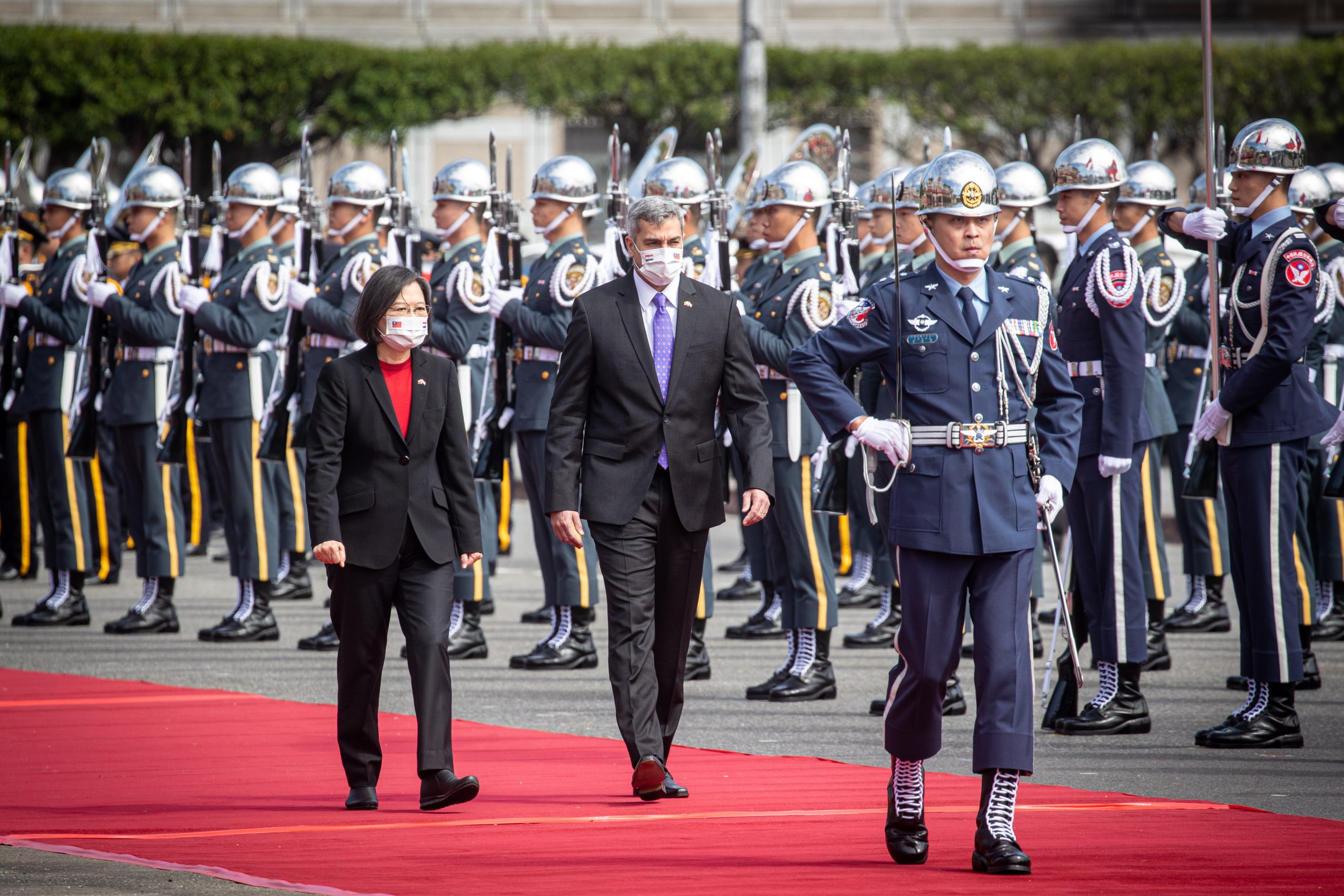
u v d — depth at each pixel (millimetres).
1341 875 13891
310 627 31969
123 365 30391
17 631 30953
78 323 31641
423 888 13500
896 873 14031
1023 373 15117
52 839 15539
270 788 18000
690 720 22438
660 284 17969
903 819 14516
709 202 26891
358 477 17203
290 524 36312
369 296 17328
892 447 14844
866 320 15469
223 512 30641
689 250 27125
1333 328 29219
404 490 17219
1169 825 15922
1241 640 20656
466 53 73562
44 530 32031
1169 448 31500
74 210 32375
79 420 30344
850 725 22016
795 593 24031
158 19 87562
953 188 14969
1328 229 21391
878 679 26078
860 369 24172
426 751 16906
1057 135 74750
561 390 17984
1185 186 76438
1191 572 31344
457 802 16891
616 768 19078
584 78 73938
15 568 38562
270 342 33656
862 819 16281
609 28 90438
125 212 32000
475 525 17609
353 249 29203
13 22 85438
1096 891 13375
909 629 14781
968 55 74000
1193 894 13289
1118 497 21172
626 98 74062
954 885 13594
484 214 28484
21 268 40625
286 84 71375
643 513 17672
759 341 23500
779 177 24000
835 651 29297
